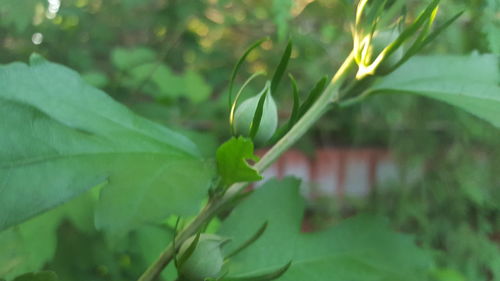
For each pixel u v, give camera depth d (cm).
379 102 73
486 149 71
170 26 70
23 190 21
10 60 62
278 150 24
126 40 80
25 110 22
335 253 28
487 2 28
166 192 21
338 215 80
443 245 68
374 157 84
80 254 42
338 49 72
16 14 56
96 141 22
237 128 23
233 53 83
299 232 28
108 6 72
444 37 47
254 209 28
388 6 24
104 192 21
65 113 22
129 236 39
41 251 36
